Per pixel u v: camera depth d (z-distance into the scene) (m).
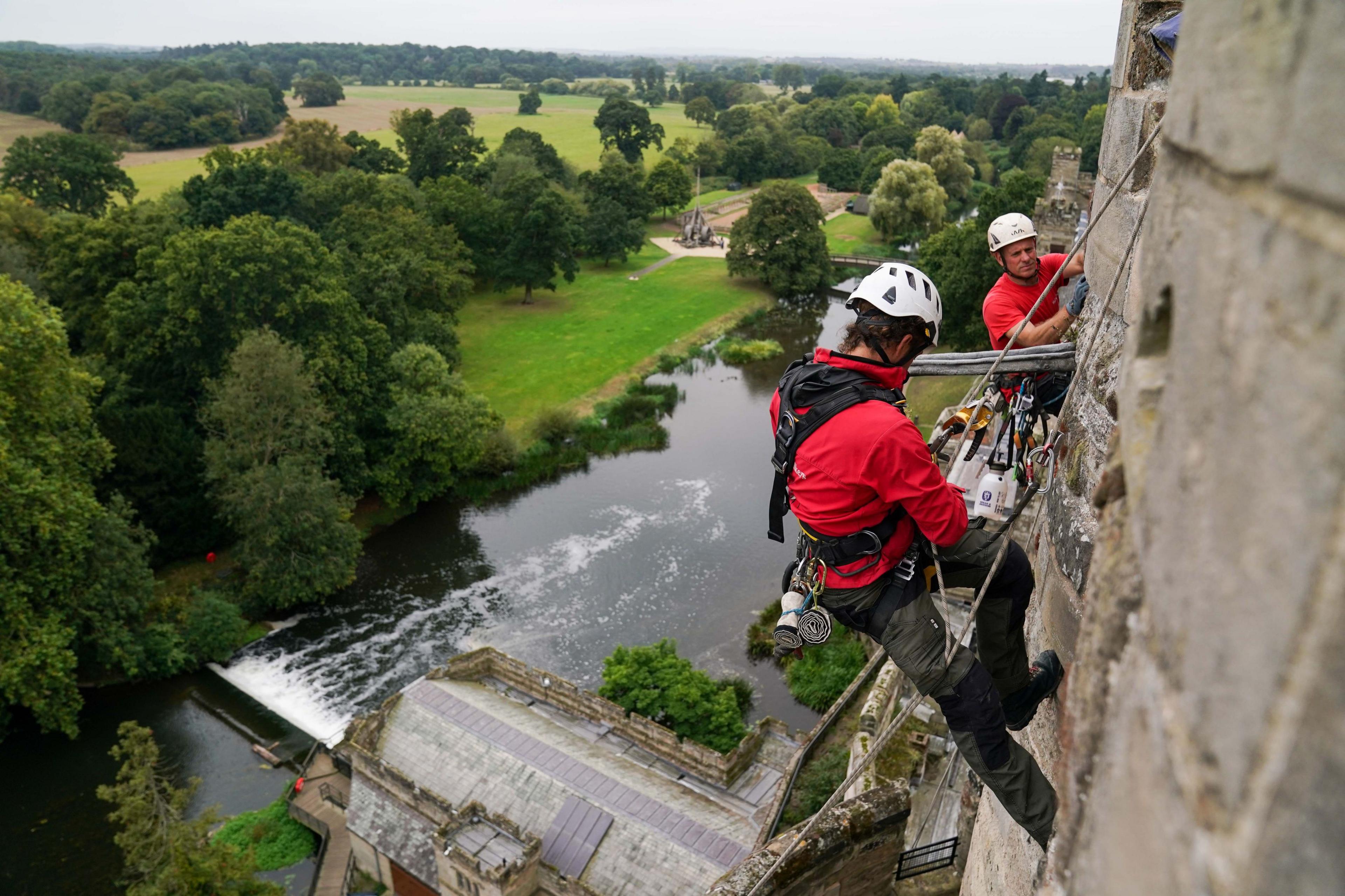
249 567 45.69
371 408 56.06
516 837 28.89
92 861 33.84
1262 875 1.05
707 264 116.12
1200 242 1.45
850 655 41.06
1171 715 1.38
